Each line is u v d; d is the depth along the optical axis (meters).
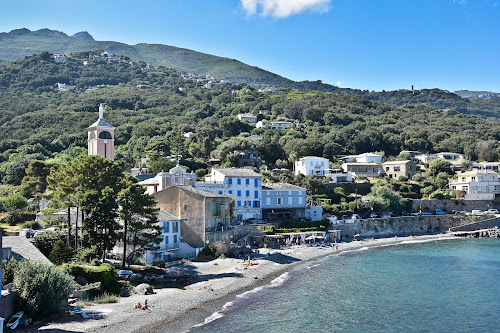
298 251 107.69
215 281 73.00
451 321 54.53
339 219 139.88
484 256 104.00
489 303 62.59
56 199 76.94
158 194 97.75
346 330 50.59
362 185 165.25
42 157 176.62
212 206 96.75
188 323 51.06
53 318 48.41
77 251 72.69
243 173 131.12
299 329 50.44
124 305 55.88
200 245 92.88
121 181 78.12
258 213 130.88
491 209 162.50
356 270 86.06
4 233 82.19
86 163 77.56
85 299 56.62
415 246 121.31
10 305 45.34
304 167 178.38
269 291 67.88
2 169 157.25
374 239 132.75
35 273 48.09
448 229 149.88
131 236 79.62
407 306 60.72
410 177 188.88
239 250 99.19
